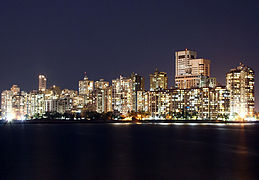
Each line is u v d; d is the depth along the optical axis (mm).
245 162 89062
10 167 82938
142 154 106812
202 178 69250
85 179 69062
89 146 131625
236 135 198750
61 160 93875
